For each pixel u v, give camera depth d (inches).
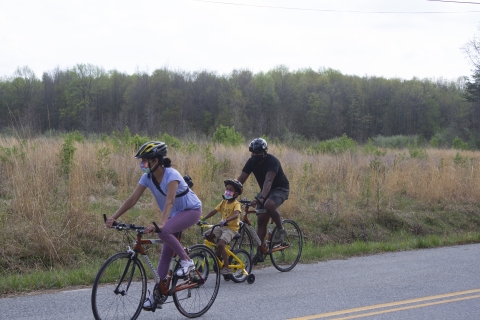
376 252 390.9
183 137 979.9
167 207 195.0
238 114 2111.2
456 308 235.3
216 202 458.9
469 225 529.0
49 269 309.3
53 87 1310.3
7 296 247.1
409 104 2642.7
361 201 519.2
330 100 2541.8
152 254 346.3
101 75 1678.2
